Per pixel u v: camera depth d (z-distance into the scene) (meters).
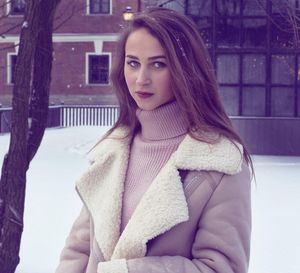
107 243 2.00
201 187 1.86
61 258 2.30
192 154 1.88
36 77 5.38
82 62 35.06
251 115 16.91
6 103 35.50
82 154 17.83
